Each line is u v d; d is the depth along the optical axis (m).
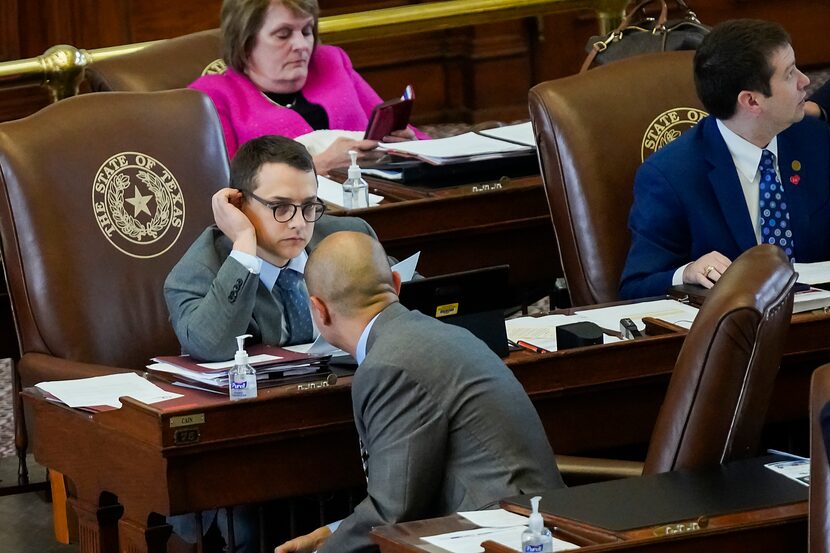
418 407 9.02
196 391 10.29
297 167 11.12
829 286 11.94
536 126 13.88
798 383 11.41
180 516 11.20
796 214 12.73
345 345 9.65
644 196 12.94
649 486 7.90
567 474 10.26
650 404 10.99
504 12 19.44
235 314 10.72
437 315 10.31
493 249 14.58
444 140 15.47
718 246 12.66
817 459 7.25
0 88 16.92
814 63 28.67
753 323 8.47
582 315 11.87
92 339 12.52
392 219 14.06
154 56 16.75
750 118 12.54
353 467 10.23
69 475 10.82
